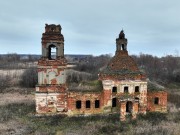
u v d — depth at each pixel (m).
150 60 162.00
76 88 47.09
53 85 45.84
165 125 41.38
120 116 44.38
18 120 44.19
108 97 46.31
